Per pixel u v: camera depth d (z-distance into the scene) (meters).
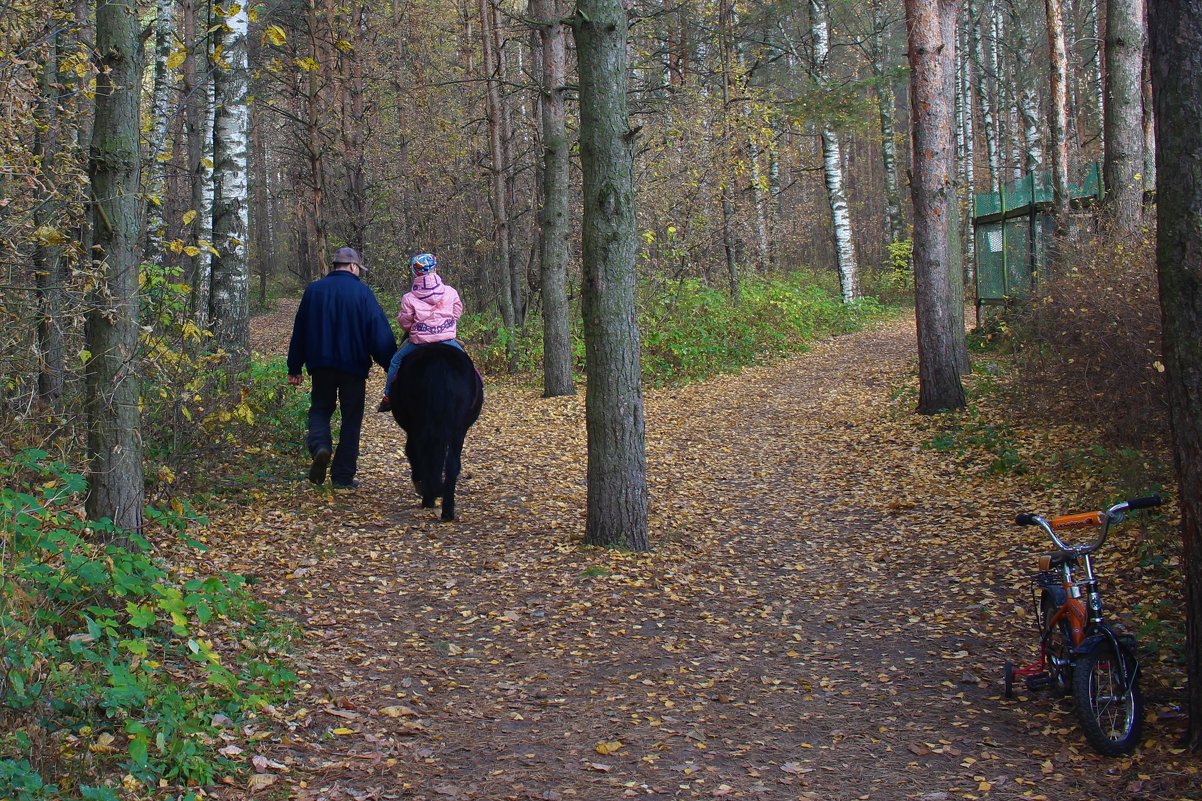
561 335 17.45
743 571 8.44
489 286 25.67
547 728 5.39
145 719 4.64
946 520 9.61
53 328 6.98
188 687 5.22
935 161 14.00
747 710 5.69
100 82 5.93
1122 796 4.43
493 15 20.34
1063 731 5.19
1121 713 4.94
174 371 8.63
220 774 4.50
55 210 7.25
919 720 5.48
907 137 38.00
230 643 5.91
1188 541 4.71
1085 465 10.09
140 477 6.15
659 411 16.70
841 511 10.38
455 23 25.97
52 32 6.93
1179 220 4.58
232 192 12.01
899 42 39.69
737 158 25.31
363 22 27.25
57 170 7.35
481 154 24.62
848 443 13.48
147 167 8.33
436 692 5.86
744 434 14.73
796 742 5.24
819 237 49.06
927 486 10.89
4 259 6.45
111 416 5.99
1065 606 5.23
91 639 4.75
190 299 9.40
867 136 43.41
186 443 9.16
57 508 5.54
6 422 6.27
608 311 8.55
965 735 5.25
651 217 23.92
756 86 29.45
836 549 9.07
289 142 29.50
